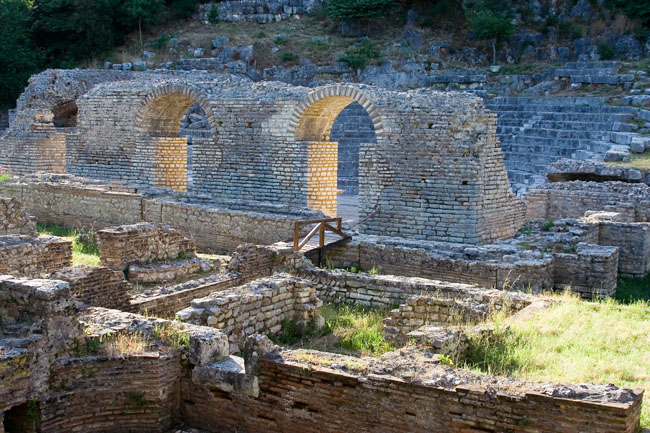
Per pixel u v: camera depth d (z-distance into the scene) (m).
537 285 16.94
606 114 34.28
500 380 8.16
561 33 49.91
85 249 20.48
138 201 24.48
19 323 9.24
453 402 8.02
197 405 9.70
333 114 25.34
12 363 8.61
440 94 21.48
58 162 32.69
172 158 27.98
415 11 54.12
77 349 9.49
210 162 26.30
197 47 51.81
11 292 9.33
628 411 7.26
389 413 8.38
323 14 56.19
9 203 19.61
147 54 51.62
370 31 53.38
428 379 8.27
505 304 13.53
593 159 29.98
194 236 23.39
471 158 20.97
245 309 12.45
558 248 19.00
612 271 17.95
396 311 13.02
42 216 26.94
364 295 15.64
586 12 50.50
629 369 9.70
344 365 8.85
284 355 9.23
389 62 48.59
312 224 21.02
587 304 13.34
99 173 29.12
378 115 22.22
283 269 16.66
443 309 12.81
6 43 49.28
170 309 14.08
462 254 18.83
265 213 22.33
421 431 8.20
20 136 32.09
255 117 24.97
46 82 40.47
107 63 50.50
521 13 52.09
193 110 45.00
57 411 9.07
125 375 9.43
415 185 21.84
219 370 9.48
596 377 9.42
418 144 21.66
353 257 19.62
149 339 10.07
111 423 9.44
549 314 12.41
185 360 9.79
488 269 17.36
